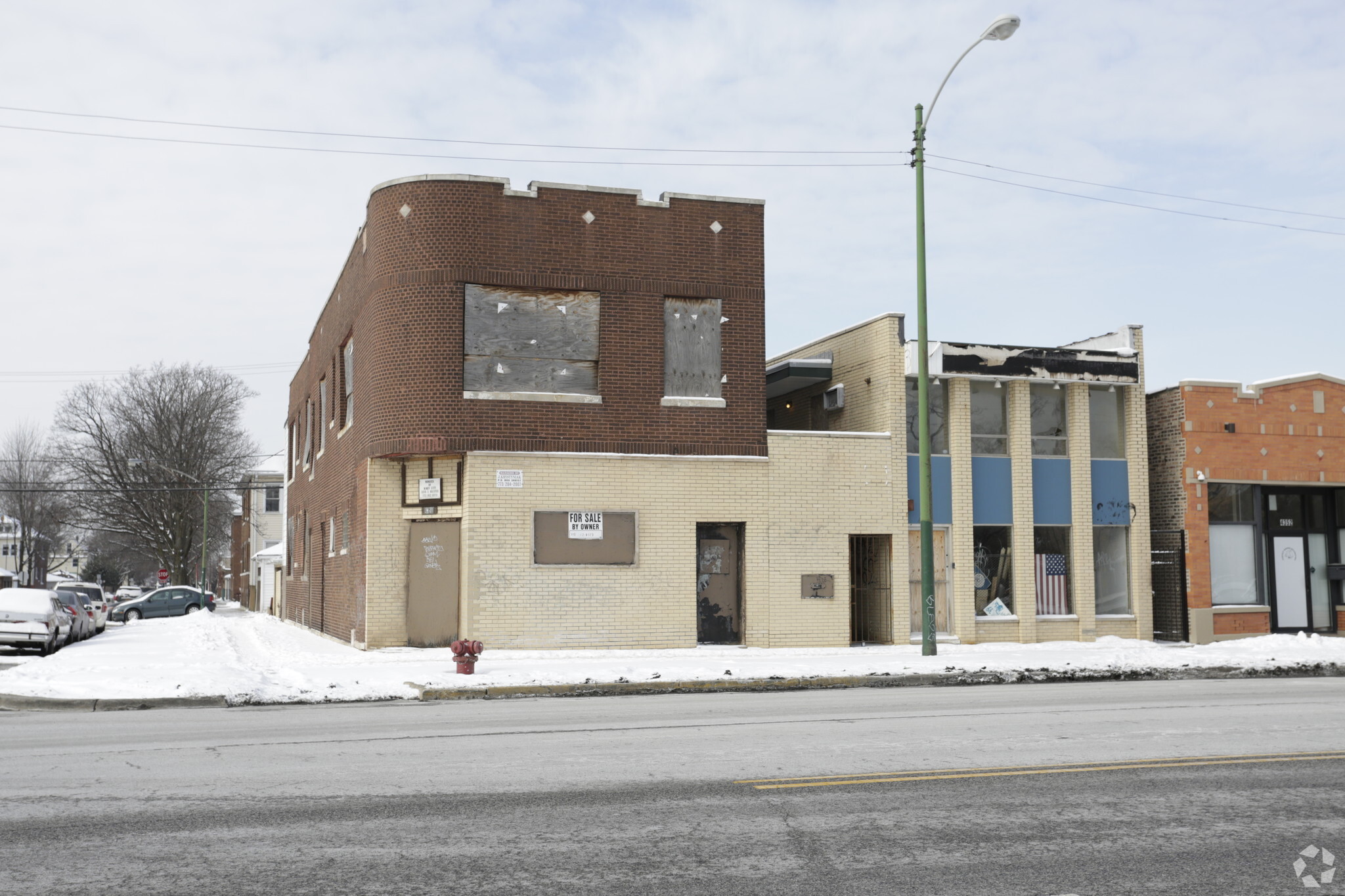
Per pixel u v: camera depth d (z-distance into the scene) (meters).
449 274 21.89
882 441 24.34
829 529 23.80
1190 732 11.21
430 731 11.39
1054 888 5.94
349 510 25.62
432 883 5.95
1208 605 25.97
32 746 10.47
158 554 67.38
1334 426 27.34
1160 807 7.79
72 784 8.49
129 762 9.48
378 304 22.33
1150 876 6.16
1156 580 26.98
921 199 21.05
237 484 72.38
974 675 17.20
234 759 9.63
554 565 22.02
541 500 22.03
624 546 22.42
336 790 8.29
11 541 121.38
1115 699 14.48
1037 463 25.64
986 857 6.51
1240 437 26.59
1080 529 25.59
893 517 24.27
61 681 15.75
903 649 22.48
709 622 23.36
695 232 23.36
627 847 6.66
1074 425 25.84
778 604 23.30
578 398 22.36
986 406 25.52
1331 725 11.82
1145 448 26.33
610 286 22.72
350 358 26.66
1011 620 25.03
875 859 6.45
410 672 17.14
